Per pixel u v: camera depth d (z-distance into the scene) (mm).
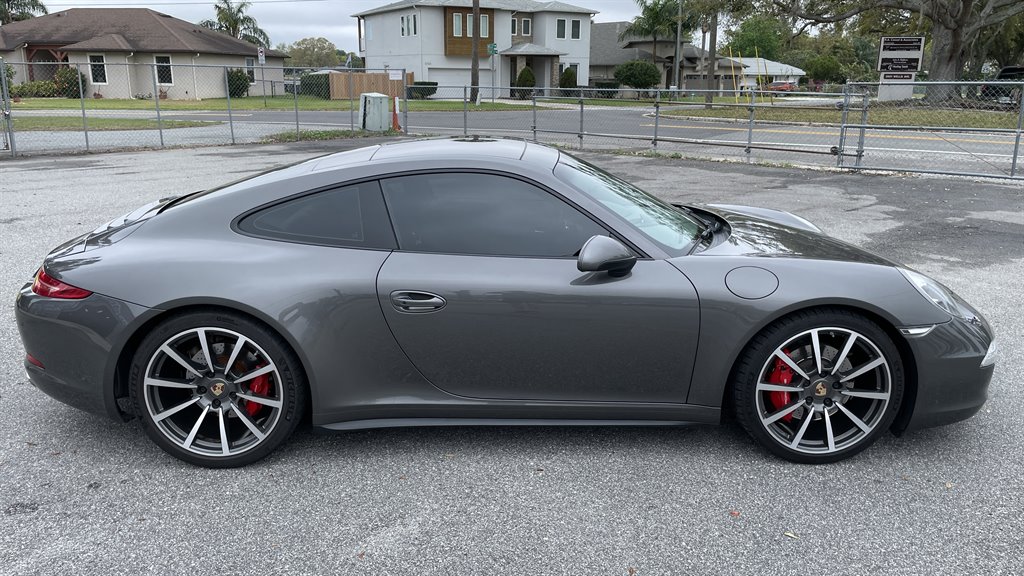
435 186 3076
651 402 3076
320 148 16312
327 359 2959
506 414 3115
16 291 5492
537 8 51312
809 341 2994
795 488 2924
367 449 3252
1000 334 4672
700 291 2930
